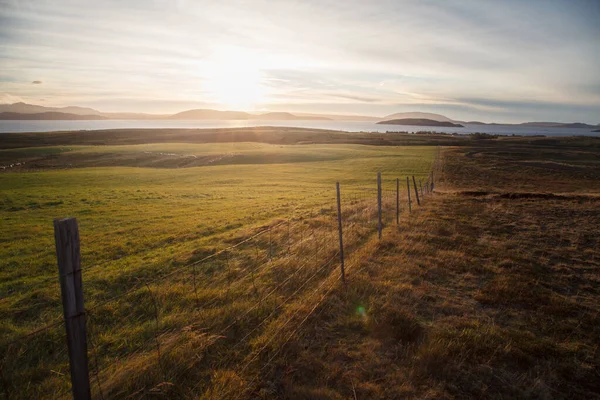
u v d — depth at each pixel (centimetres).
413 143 12794
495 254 1263
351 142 12950
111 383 548
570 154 8869
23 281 1125
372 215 1966
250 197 3164
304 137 15038
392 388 548
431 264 1133
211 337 660
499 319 794
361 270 1038
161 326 752
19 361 641
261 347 639
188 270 1140
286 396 523
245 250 1346
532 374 601
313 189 3775
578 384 585
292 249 1319
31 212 2394
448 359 615
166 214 2302
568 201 2522
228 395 514
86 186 4078
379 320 734
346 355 629
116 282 1068
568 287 998
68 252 330
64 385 575
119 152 8131
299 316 749
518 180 4838
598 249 1365
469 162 6788
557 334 738
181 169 5925
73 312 341
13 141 13375
